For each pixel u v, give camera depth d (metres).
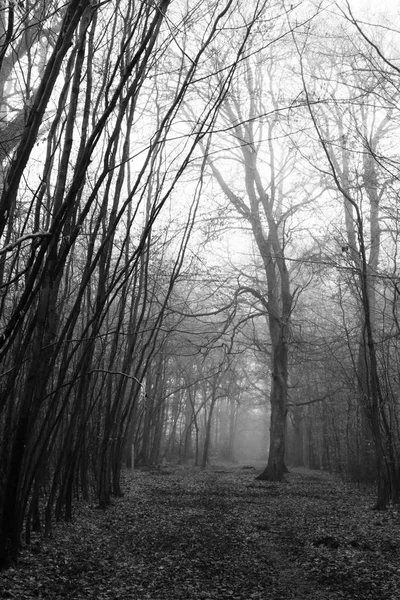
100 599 6.17
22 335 7.94
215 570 7.99
